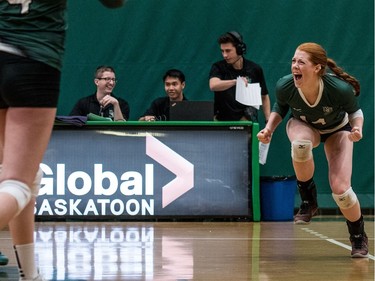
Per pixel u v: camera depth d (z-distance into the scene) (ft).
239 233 46.01
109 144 53.93
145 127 54.08
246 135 54.44
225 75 58.23
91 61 64.34
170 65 64.69
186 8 64.69
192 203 53.98
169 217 53.83
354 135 33.27
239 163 54.34
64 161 53.72
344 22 65.10
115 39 64.44
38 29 18.47
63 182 53.67
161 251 36.22
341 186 34.24
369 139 64.49
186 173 54.03
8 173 18.10
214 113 58.34
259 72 59.06
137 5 64.54
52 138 53.72
